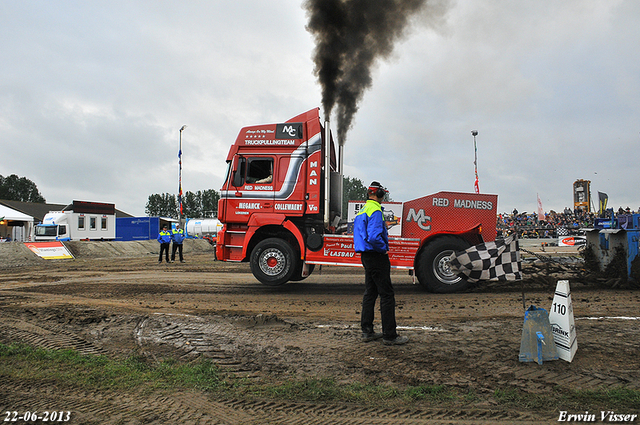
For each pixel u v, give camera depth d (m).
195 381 3.42
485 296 7.58
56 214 29.69
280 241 8.46
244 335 4.92
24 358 4.03
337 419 2.78
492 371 3.59
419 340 4.58
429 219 8.29
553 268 9.40
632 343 4.30
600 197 25.88
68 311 6.42
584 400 3.00
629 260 8.03
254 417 2.81
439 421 2.74
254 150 8.69
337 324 5.53
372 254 4.53
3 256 17.58
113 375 3.58
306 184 8.49
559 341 3.89
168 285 9.66
